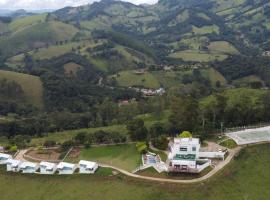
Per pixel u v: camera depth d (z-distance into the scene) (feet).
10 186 508.94
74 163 536.83
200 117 617.62
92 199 455.63
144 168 492.95
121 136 597.52
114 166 514.68
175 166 466.29
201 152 509.76
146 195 442.09
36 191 490.49
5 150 609.42
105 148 571.69
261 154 521.65
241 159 504.43
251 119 625.00
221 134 581.94
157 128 599.16
